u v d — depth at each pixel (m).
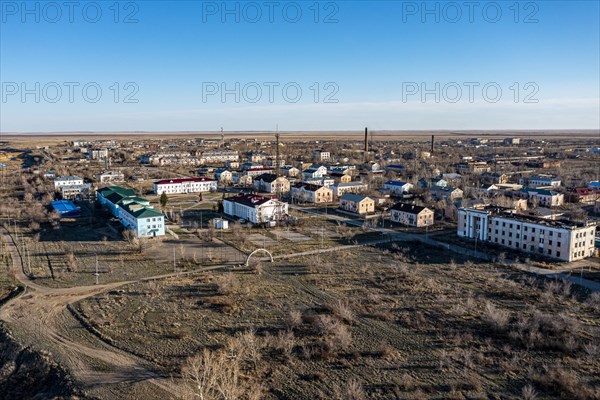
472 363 53.31
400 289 76.94
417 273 85.62
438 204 146.00
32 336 60.69
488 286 77.94
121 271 86.75
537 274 84.88
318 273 85.75
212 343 58.44
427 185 182.38
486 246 105.19
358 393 46.97
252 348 54.88
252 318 65.75
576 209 144.62
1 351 58.38
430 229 123.56
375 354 55.91
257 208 128.50
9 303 71.50
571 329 59.84
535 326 60.34
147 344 58.31
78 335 60.91
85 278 82.88
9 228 121.44
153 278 82.88
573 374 50.78
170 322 64.44
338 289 77.25
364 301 71.88
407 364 53.59
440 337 59.72
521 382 49.56
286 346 56.75
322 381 50.34
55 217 132.12
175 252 100.06
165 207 155.38
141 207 123.25
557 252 94.75
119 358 55.16
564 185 194.75
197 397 46.34
